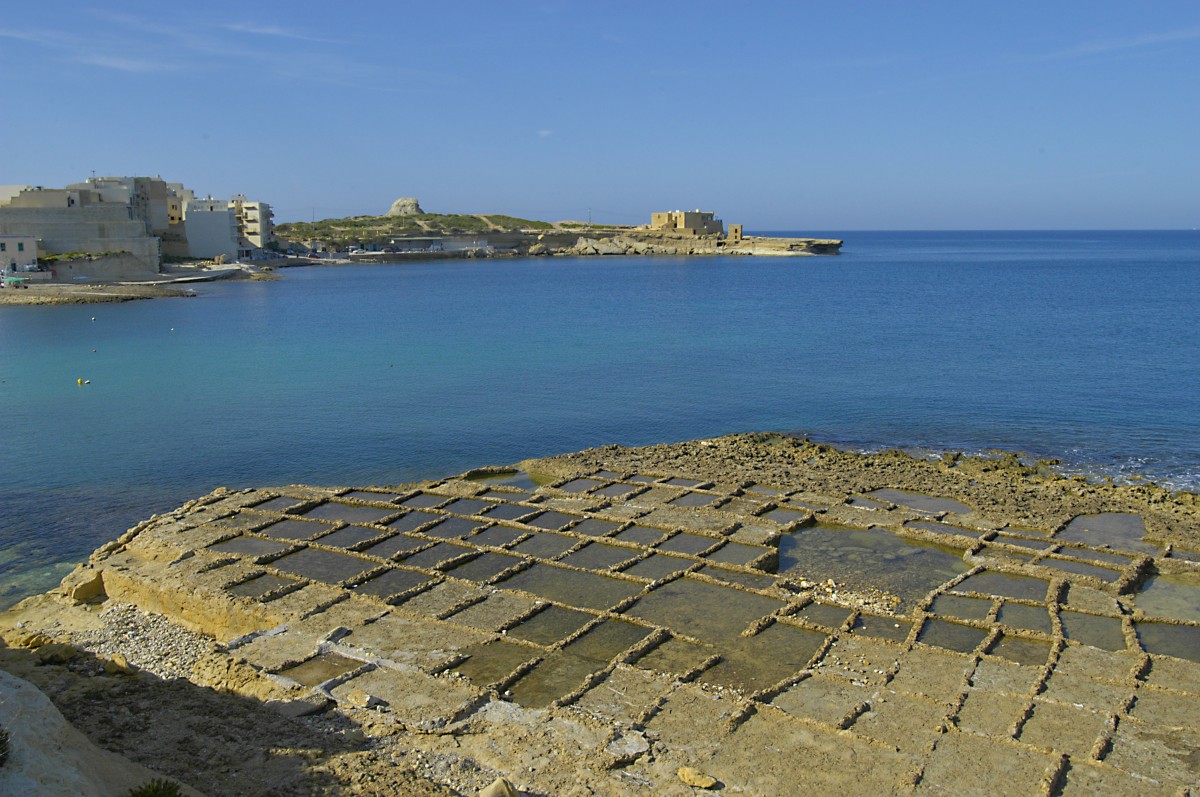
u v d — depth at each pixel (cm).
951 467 4225
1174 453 4484
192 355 7644
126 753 1547
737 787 1628
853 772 1666
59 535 3422
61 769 1234
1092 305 11562
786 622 2383
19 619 2658
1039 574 2745
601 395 5938
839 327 9438
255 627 2434
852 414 5391
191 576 2698
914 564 2909
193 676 2153
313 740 1720
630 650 2184
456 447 4691
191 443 4731
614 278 17262
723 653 2200
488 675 2091
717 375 6644
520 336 8844
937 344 8119
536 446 4728
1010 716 1864
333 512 3403
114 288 13200
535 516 3312
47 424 5131
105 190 15612
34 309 11125
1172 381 6225
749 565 2784
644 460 4216
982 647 2214
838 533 3212
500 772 1684
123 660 2058
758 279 16975
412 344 8306
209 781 1477
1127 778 1641
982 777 1647
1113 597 2552
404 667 2103
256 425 5116
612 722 1841
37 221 14138
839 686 2005
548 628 2352
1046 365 6925
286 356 7600
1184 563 2805
